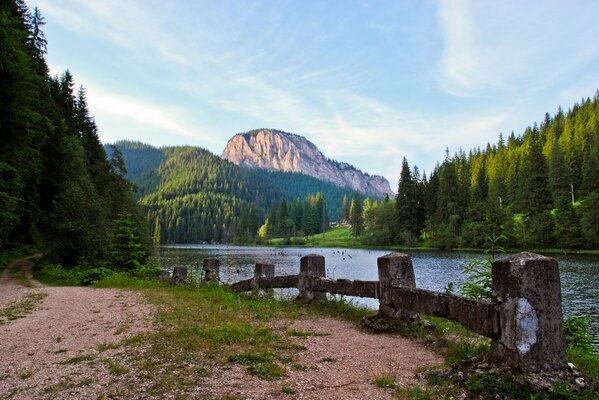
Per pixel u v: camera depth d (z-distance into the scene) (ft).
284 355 16.35
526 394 11.06
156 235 490.90
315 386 12.85
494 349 12.82
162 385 13.00
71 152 131.23
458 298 15.21
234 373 14.11
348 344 18.25
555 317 12.12
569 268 110.93
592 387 10.89
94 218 81.56
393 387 12.67
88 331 22.53
